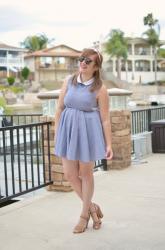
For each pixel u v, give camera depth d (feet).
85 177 13.52
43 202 17.47
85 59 12.89
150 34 252.42
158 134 30.25
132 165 25.55
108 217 15.14
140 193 18.61
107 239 12.92
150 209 16.08
